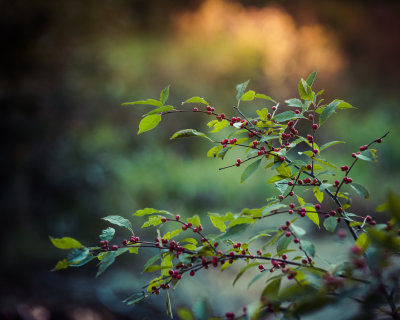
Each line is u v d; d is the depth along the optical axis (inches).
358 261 32.8
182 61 481.1
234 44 508.7
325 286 33.6
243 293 209.9
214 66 482.3
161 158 365.1
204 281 219.6
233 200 350.0
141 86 409.7
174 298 205.3
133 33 507.5
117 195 290.7
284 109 357.1
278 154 47.7
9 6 299.3
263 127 50.6
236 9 615.2
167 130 412.5
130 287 212.8
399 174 403.5
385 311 34.9
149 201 322.7
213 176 361.7
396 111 548.7
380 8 727.7
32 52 306.3
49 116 294.4
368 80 616.7
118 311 197.6
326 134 443.2
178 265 45.9
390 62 647.8
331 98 525.3
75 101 309.0
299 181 48.9
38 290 207.0
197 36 531.5
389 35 678.5
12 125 279.3
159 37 532.7
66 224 265.7
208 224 273.6
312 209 47.9
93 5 366.0
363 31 689.0
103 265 42.8
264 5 666.2
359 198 302.7
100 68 340.8
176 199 342.3
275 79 488.4
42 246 245.9
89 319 191.5
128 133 363.3
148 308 198.4
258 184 362.0
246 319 35.9
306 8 680.4
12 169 269.9
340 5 714.8
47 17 318.7
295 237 44.1
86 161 293.3
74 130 301.3
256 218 44.0
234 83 483.2
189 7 603.5
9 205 258.8
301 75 510.0
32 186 274.7
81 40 347.6
